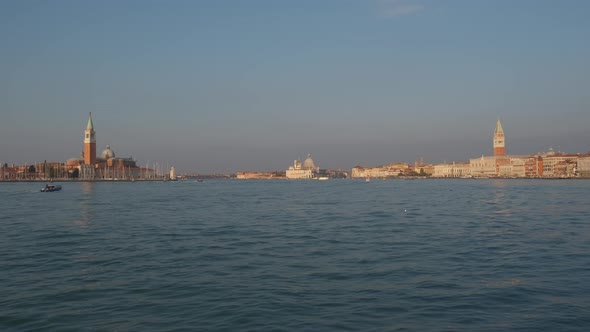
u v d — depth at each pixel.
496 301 26.97
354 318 24.41
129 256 41.62
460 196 140.00
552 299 27.22
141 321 24.28
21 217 78.75
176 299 27.97
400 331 22.55
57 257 41.31
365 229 60.03
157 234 56.44
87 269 36.31
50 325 23.84
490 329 22.69
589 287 29.62
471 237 51.25
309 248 45.50
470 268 35.41
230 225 66.19
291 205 109.00
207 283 31.67
